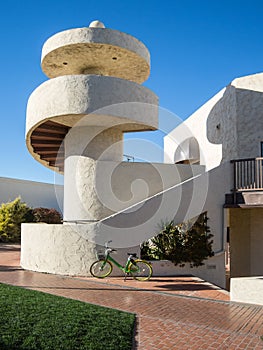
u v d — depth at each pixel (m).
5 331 5.74
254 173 15.12
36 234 12.43
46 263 11.97
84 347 5.31
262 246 15.56
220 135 18.12
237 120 16.09
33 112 12.53
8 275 11.55
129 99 12.29
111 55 13.30
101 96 11.84
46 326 6.05
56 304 7.52
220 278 12.41
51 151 15.63
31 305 7.38
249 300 8.30
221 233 12.68
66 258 11.60
